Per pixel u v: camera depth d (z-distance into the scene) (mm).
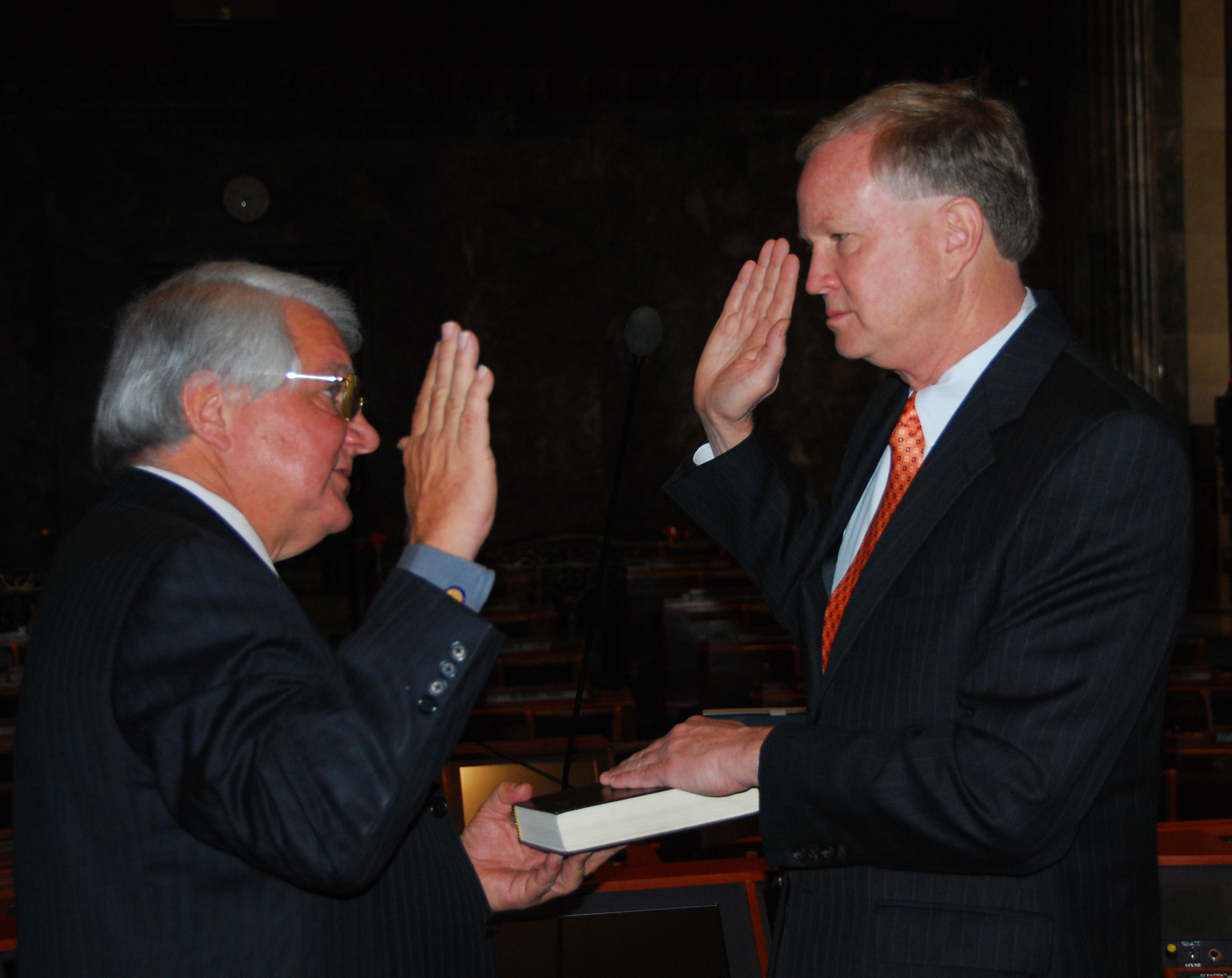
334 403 1199
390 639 1017
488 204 10789
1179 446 1116
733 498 1608
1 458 10102
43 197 10125
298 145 10469
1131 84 10375
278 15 10570
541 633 7547
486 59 10805
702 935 1440
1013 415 1200
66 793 1011
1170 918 1444
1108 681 1052
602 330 11008
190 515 1108
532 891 1361
